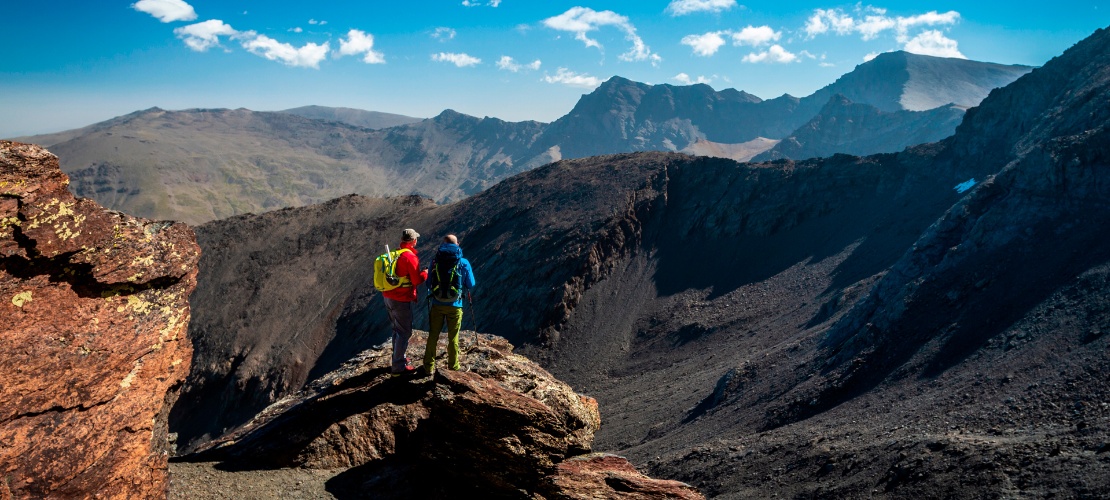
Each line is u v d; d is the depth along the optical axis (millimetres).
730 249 117000
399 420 10648
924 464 33062
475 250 127062
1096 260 50344
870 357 55844
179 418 112188
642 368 90312
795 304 93188
